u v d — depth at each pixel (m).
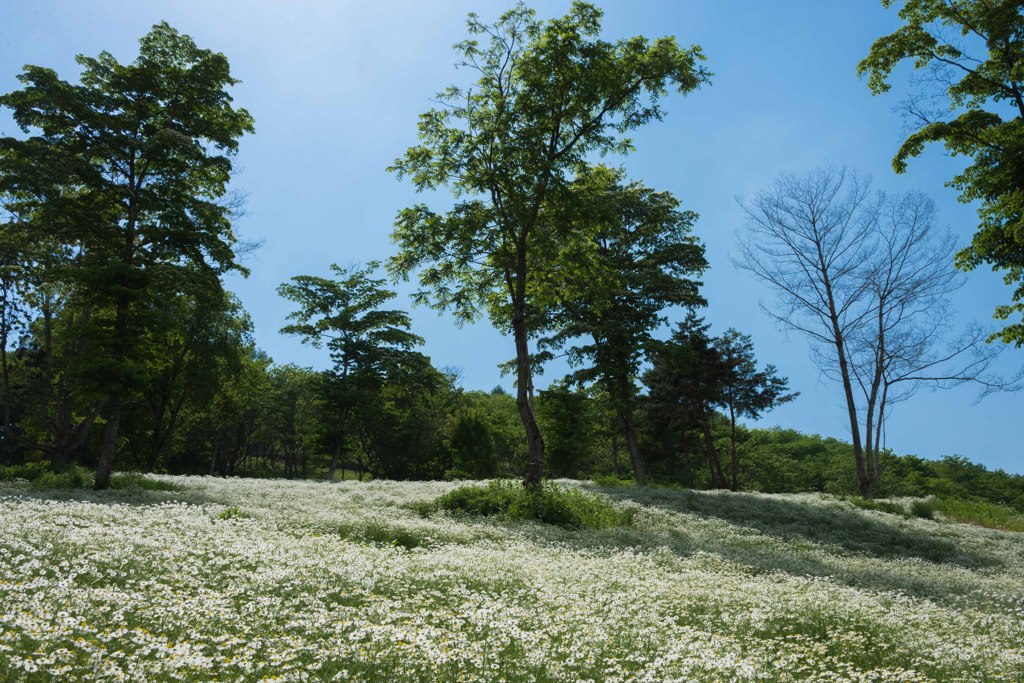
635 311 36.50
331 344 47.69
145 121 26.58
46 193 25.81
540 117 23.72
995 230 24.05
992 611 10.79
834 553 18.78
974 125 24.72
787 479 75.81
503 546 13.57
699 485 71.00
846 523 23.83
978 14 25.73
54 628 5.38
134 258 25.38
